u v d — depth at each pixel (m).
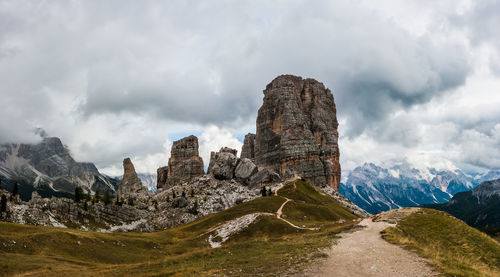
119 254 86.31
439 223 64.81
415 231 61.28
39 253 72.00
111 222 148.12
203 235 118.75
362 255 40.34
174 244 107.94
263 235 101.75
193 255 54.78
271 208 150.50
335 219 147.75
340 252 42.78
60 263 64.50
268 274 35.03
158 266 49.88
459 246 54.28
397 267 34.38
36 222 113.62
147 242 102.44
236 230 110.94
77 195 148.62
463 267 34.81
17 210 116.44
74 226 125.81
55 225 118.38
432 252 41.88
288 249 49.53
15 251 69.00
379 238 53.62
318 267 35.97
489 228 157.88
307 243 53.25
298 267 36.78
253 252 50.91
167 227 167.75
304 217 139.12
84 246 83.62
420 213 74.69
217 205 196.75
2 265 56.28
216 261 46.88
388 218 74.94
